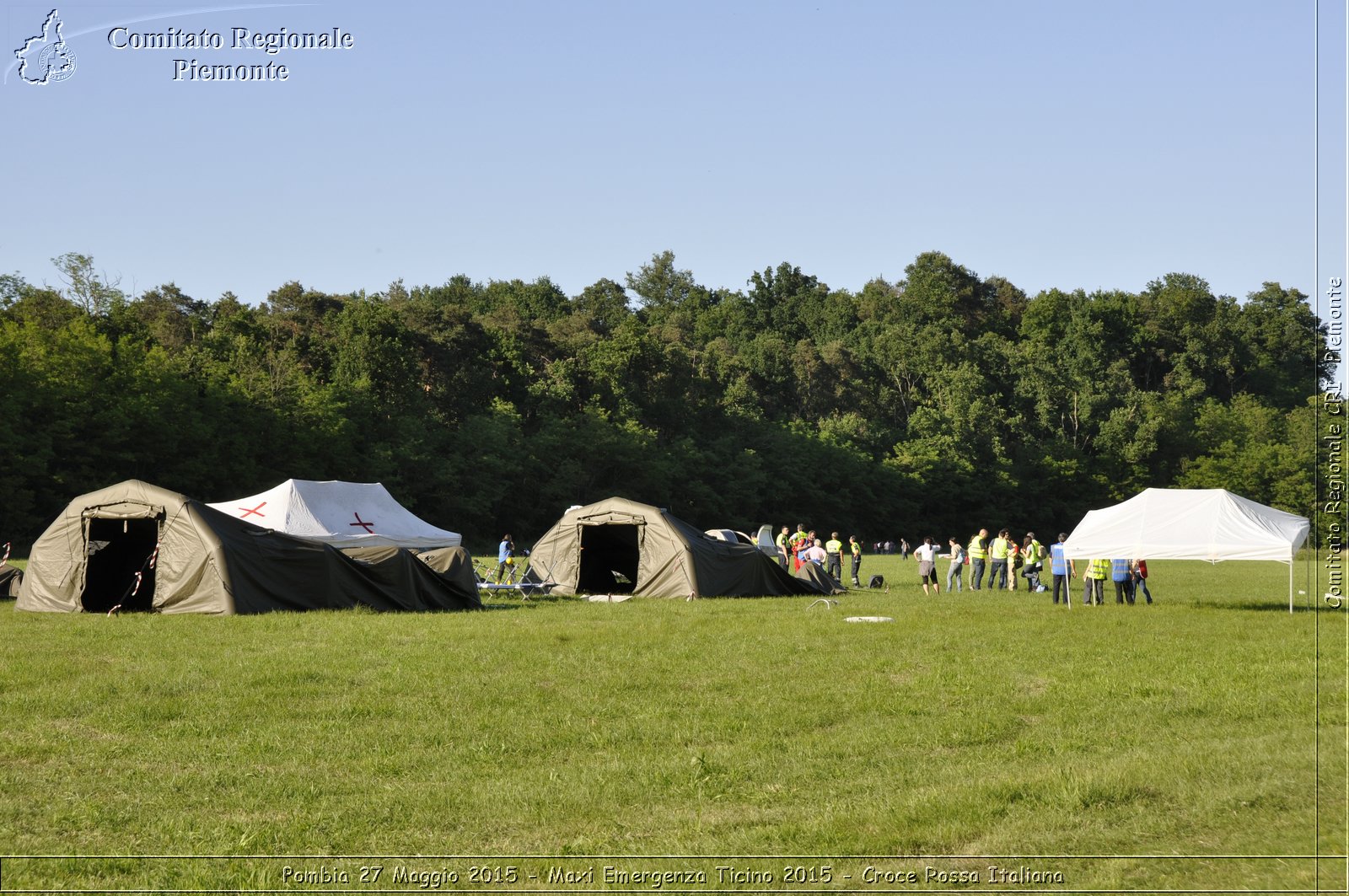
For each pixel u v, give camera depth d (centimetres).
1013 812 865
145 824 862
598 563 3212
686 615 2302
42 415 6019
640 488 9262
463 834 852
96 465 6188
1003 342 15275
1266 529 2486
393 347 8712
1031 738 1139
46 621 2088
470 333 10000
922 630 2008
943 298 16775
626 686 1416
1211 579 4266
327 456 7519
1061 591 2848
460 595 2542
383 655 1645
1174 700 1327
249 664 1534
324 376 8831
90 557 2378
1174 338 15025
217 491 6769
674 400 10669
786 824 849
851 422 11544
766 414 12406
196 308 9644
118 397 6244
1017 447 12150
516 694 1359
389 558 2409
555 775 1007
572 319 12575
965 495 11338
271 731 1156
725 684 1442
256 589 2259
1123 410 12206
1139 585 3231
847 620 2181
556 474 8875
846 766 1044
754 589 2986
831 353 13350
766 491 10144
